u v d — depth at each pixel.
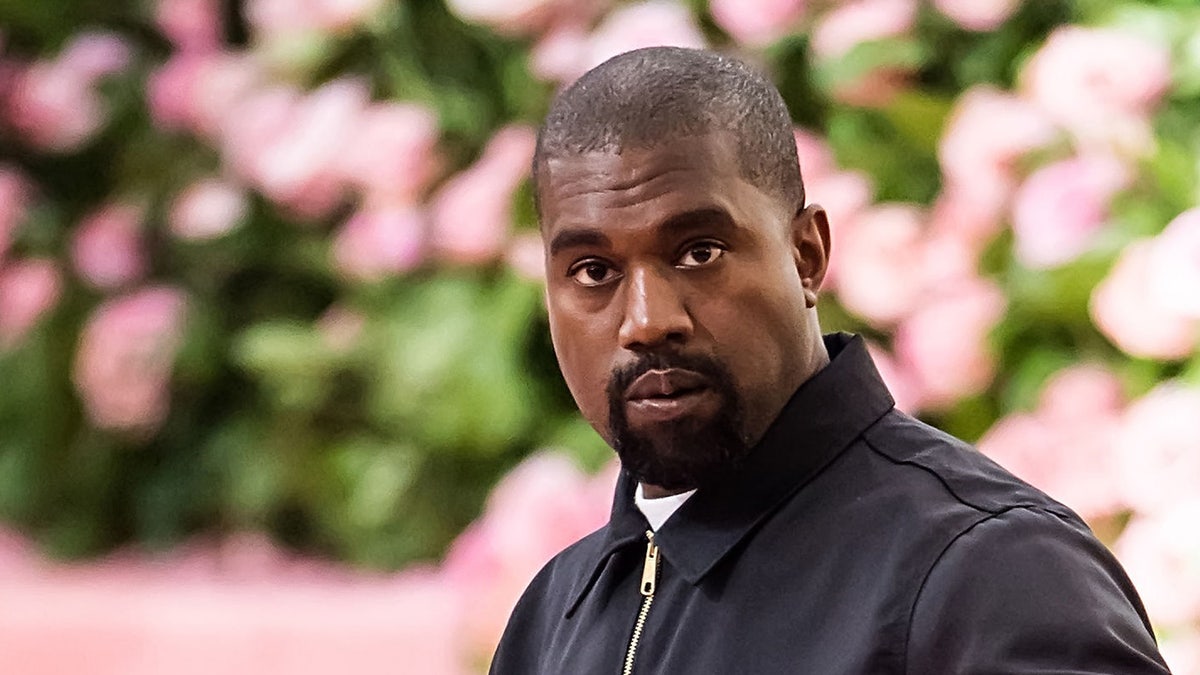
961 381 6.90
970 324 6.84
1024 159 6.91
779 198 3.79
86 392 9.14
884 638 3.43
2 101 9.83
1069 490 6.34
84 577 8.95
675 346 3.62
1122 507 6.28
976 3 7.50
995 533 3.47
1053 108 6.93
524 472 7.35
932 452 3.82
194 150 9.58
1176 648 5.91
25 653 8.10
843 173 7.50
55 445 9.56
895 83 7.57
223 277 9.41
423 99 8.83
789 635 3.60
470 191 8.16
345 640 7.81
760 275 3.68
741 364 3.66
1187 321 6.29
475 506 8.79
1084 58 6.91
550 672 4.20
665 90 3.69
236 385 9.43
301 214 8.94
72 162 10.11
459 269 8.70
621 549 4.12
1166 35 7.30
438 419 8.49
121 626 8.04
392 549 8.84
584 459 8.01
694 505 3.87
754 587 3.73
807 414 3.83
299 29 8.89
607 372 3.71
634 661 3.90
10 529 9.69
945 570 3.44
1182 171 6.75
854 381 3.92
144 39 10.20
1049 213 6.67
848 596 3.57
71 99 9.64
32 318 9.31
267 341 8.88
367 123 8.53
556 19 8.23
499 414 8.43
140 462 9.56
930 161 7.76
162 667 7.97
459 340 8.49
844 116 7.96
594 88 3.76
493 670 4.67
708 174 3.63
